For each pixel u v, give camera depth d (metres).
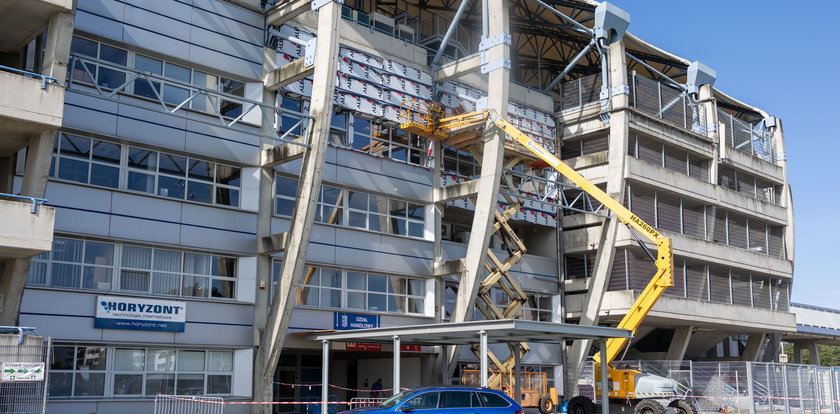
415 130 37.28
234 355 30.52
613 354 35.53
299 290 32.84
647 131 46.06
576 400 32.50
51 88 23.28
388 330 26.62
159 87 29.97
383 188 36.34
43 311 25.84
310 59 30.88
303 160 29.88
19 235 21.97
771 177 57.53
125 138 28.55
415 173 37.94
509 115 43.72
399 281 36.91
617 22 45.12
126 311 27.61
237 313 30.66
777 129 60.03
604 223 43.72
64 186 26.92
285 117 33.47
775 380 35.53
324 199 34.31
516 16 48.28
